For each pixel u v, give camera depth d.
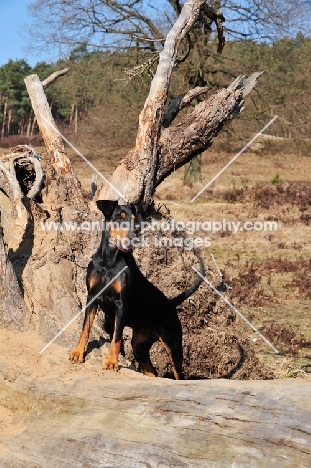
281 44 24.12
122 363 5.22
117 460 3.57
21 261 6.28
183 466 3.29
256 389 3.47
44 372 4.75
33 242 6.51
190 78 24.52
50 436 4.08
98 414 4.05
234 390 3.54
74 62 24.67
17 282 5.68
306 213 19.23
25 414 4.62
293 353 7.69
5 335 5.41
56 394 4.45
